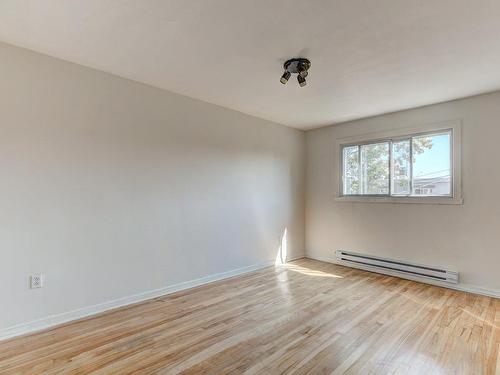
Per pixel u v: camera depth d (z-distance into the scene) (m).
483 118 3.27
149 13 1.87
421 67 2.62
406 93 3.26
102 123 2.78
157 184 3.18
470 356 2.04
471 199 3.34
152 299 3.08
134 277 2.99
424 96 3.35
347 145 4.62
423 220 3.74
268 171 4.48
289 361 1.97
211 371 1.86
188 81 3.01
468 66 2.59
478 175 3.29
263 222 4.40
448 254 3.52
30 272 2.36
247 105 3.76
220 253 3.81
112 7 1.81
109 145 2.82
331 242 4.76
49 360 1.96
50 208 2.47
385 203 4.11
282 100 3.57
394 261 3.96
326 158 4.84
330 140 4.79
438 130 3.61
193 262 3.51
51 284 2.47
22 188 2.33
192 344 2.18
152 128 3.14
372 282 3.70
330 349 2.12
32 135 2.38
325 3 1.75
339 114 4.12
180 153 3.39
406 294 3.26
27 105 2.36
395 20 1.92
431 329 2.43
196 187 3.54
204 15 1.89
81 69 2.65
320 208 4.93
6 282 2.26
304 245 5.14
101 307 2.75
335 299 3.11
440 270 3.54
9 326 2.26
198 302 3.01
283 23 1.97
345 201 4.57
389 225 4.06
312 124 4.71
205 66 2.66
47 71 2.46
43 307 2.43
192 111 3.50
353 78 2.86
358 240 4.41
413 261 3.82
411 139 3.89
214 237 3.74
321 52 2.37
